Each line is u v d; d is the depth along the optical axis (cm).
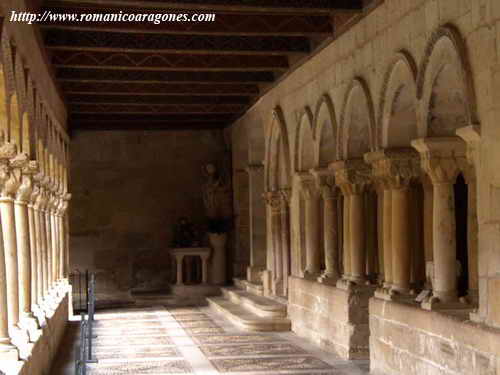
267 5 1118
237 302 1942
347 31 1212
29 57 1033
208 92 1859
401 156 1028
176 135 2391
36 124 1127
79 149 2342
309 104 1433
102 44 1362
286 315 1602
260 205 2008
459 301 896
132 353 1292
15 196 943
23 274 1024
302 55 1451
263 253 2020
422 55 911
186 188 2389
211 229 2308
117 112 2106
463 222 1173
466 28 801
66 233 1934
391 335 1005
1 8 749
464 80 787
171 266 2375
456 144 888
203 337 1481
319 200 1480
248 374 1085
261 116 1867
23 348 894
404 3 982
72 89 1827
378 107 1068
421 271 1134
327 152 1364
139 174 2370
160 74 1705
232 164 2339
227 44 1404
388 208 1058
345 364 1152
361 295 1194
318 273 1470
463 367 792
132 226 2364
